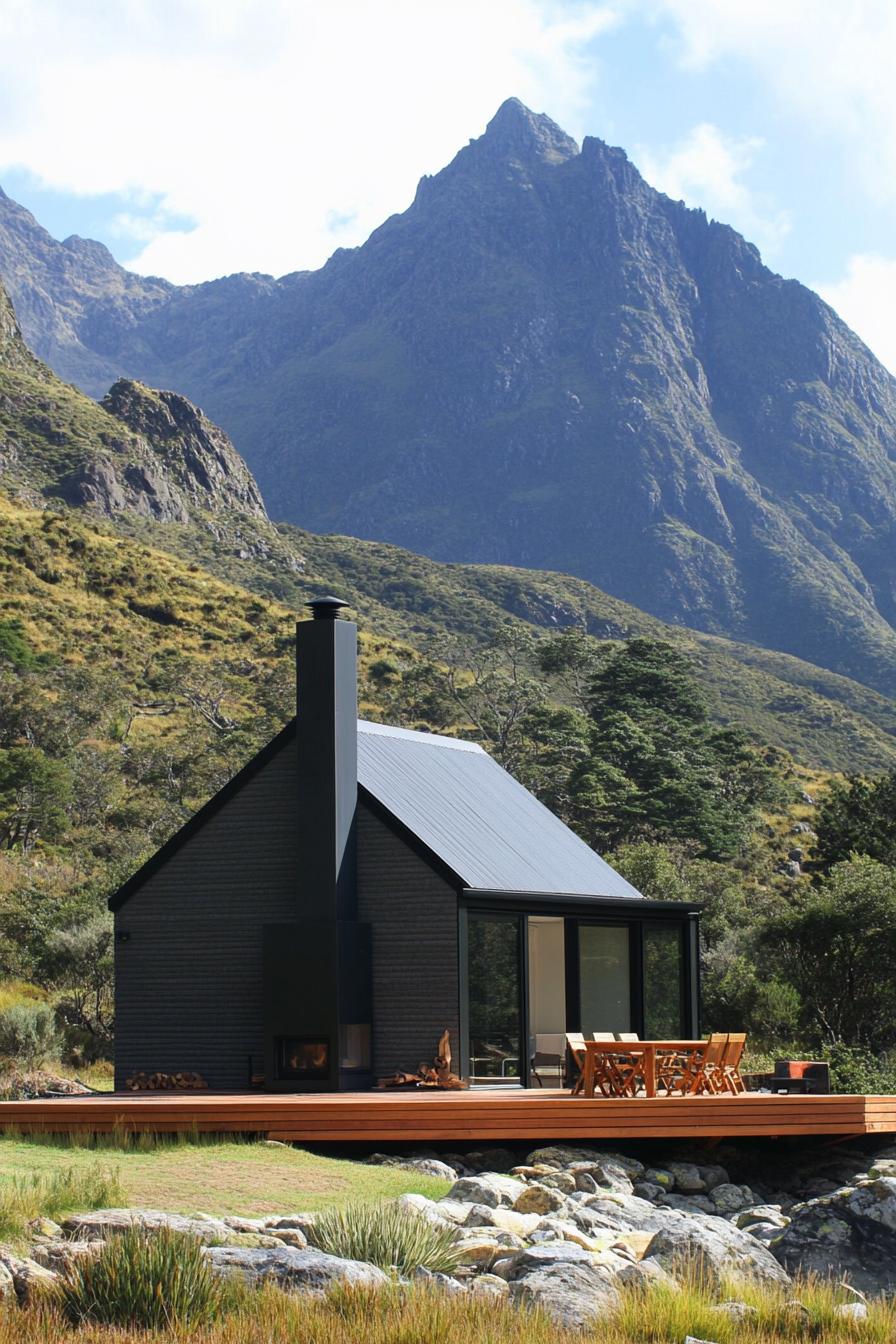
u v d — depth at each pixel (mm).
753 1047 30688
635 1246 12648
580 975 21984
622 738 74250
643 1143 17328
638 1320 10016
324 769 20062
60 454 195375
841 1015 31438
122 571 112438
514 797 25203
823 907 31562
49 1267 10273
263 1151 15336
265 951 19734
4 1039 25219
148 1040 21297
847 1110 17062
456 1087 18969
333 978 19359
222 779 70312
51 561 109375
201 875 21328
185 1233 10391
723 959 34188
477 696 93438
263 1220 11945
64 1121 16094
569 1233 12234
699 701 89500
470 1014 19766
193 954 21219
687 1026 24250
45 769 62969
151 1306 9484
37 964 30406
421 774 22625
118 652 96812
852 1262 13102
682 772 73062
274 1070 19516
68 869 52656
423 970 19734
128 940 21609
